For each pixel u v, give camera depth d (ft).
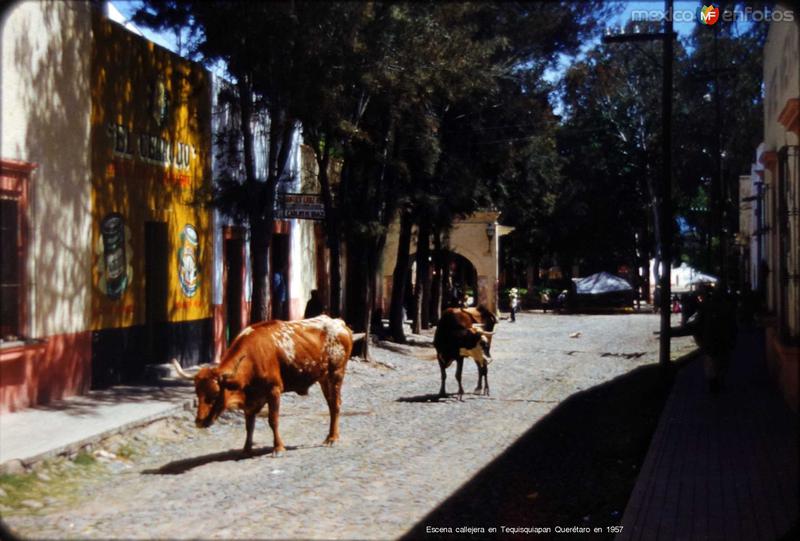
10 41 35.99
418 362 69.15
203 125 54.70
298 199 51.37
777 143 50.42
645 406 46.03
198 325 54.90
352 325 74.38
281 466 29.71
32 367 37.42
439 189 76.18
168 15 43.11
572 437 37.04
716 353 48.19
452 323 48.49
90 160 42.09
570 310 167.84
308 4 42.55
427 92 55.88
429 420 40.73
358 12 43.88
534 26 50.49
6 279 36.06
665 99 54.95
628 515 24.27
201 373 29.17
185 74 51.93
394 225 106.52
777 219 48.80
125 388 43.34
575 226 176.24
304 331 32.81
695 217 193.36
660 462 31.14
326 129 55.21
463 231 126.62
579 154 160.45
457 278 163.63
